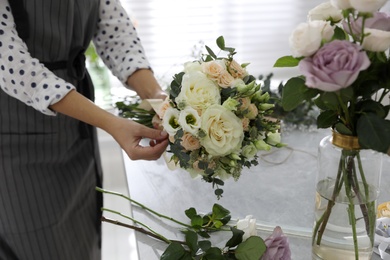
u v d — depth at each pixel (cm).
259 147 102
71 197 158
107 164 238
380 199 131
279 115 177
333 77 77
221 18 249
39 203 151
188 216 113
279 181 143
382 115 87
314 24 84
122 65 151
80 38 148
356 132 89
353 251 99
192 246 99
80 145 160
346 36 90
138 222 116
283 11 251
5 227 151
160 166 152
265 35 255
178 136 96
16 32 128
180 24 247
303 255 109
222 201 133
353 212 95
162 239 112
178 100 96
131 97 210
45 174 151
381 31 79
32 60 123
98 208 174
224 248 102
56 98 121
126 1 240
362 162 93
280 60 93
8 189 147
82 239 166
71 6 140
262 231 119
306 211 127
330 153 95
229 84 98
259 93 102
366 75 85
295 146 166
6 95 139
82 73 150
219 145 95
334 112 91
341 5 81
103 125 124
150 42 249
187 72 101
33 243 153
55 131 149
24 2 132
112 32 157
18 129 144
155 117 126
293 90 88
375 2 76
